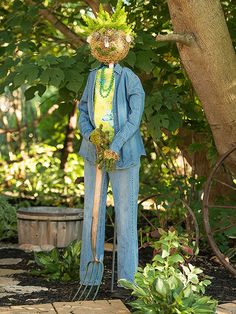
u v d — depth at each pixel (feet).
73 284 17.11
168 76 22.95
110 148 14.99
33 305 14.73
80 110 16.25
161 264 14.97
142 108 15.53
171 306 13.28
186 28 18.39
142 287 14.03
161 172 27.58
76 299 15.62
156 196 21.02
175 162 27.37
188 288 13.71
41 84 20.52
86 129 15.84
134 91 15.49
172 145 24.02
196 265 19.85
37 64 19.26
